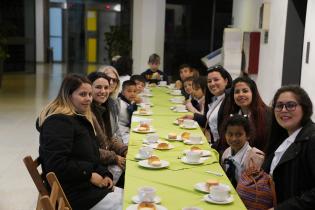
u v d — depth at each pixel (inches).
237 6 375.9
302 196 75.2
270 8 241.8
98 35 633.6
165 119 165.9
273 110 88.0
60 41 669.9
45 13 652.7
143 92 236.4
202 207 73.5
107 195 99.4
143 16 359.6
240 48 304.0
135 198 76.4
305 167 78.1
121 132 168.2
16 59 560.1
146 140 122.7
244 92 122.3
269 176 85.8
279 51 211.6
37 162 92.5
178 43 455.5
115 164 122.8
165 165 97.3
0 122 271.3
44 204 65.4
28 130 250.7
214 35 453.7
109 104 141.9
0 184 160.2
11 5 561.9
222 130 128.3
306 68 166.6
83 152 97.7
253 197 84.8
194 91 195.8
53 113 95.7
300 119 82.6
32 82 474.0
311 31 159.5
